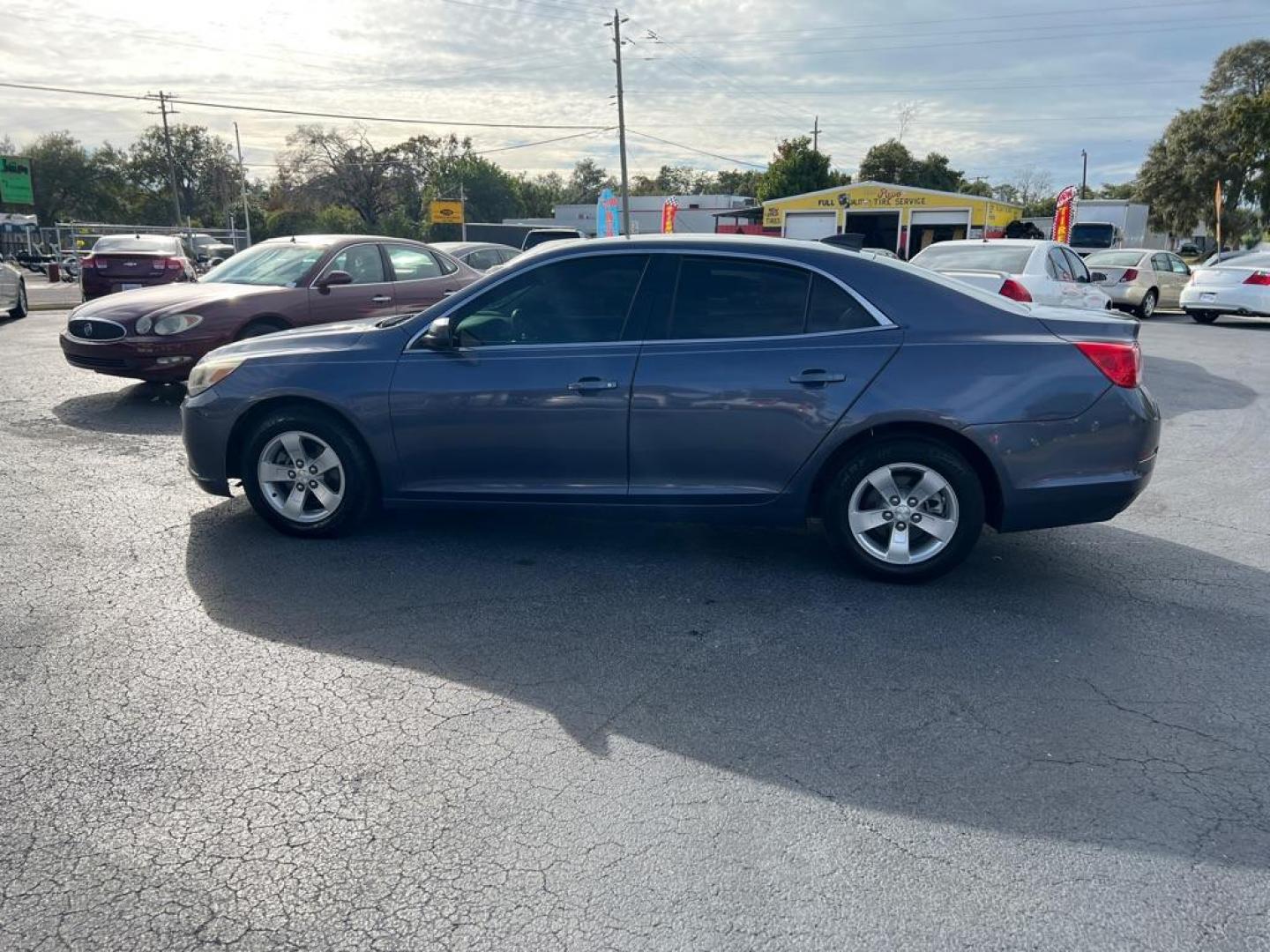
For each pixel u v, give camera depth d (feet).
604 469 15.90
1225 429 28.58
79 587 15.03
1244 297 62.75
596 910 8.15
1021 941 7.86
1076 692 12.12
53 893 8.29
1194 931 7.99
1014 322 15.20
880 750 10.72
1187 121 199.00
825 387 15.02
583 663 12.76
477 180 284.61
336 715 11.29
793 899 8.30
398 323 18.02
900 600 15.03
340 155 255.09
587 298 16.11
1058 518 15.10
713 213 173.88
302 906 8.16
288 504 17.39
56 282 123.54
